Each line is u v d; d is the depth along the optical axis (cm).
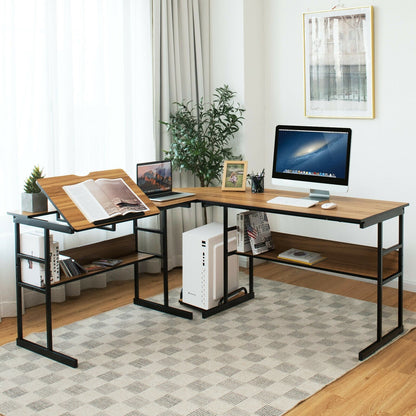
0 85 394
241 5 491
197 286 411
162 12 481
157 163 405
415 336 371
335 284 473
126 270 490
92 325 394
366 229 475
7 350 358
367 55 450
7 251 407
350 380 317
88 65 446
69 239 446
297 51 493
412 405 292
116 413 287
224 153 499
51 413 288
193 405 293
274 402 296
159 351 354
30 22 406
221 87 515
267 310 416
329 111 479
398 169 451
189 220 519
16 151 405
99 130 456
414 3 428
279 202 376
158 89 487
